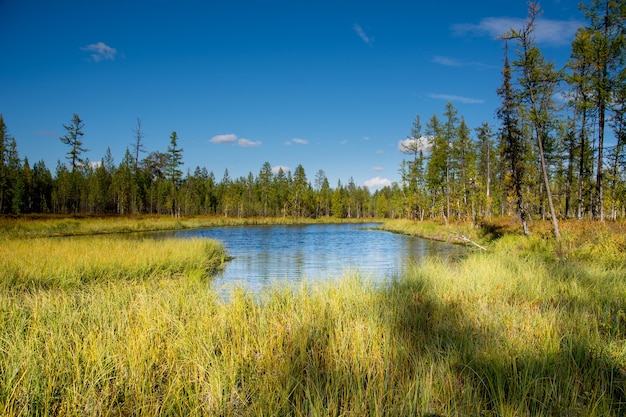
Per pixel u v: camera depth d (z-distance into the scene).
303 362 4.46
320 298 7.14
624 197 25.05
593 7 20.80
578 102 21.64
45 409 3.51
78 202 67.19
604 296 7.32
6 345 4.69
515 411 3.43
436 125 43.88
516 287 8.61
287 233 40.53
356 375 4.04
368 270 14.41
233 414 3.56
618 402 3.63
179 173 59.50
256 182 91.06
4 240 19.53
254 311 6.24
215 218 63.59
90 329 5.07
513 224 27.20
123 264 12.45
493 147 42.62
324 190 98.69
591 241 14.54
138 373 4.04
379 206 94.94
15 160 56.50
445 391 3.77
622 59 20.12
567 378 3.95
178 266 13.91
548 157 28.94
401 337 5.10
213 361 4.27
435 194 44.09
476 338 5.13
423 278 9.48
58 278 10.62
